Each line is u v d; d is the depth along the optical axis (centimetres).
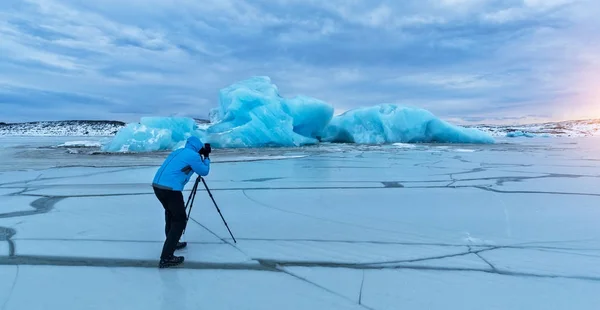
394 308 276
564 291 304
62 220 516
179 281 323
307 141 2409
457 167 1141
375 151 1838
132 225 491
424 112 2686
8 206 605
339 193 714
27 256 380
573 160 1362
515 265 357
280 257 378
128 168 1123
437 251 395
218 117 2480
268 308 276
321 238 438
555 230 471
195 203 625
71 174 988
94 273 339
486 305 281
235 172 1024
